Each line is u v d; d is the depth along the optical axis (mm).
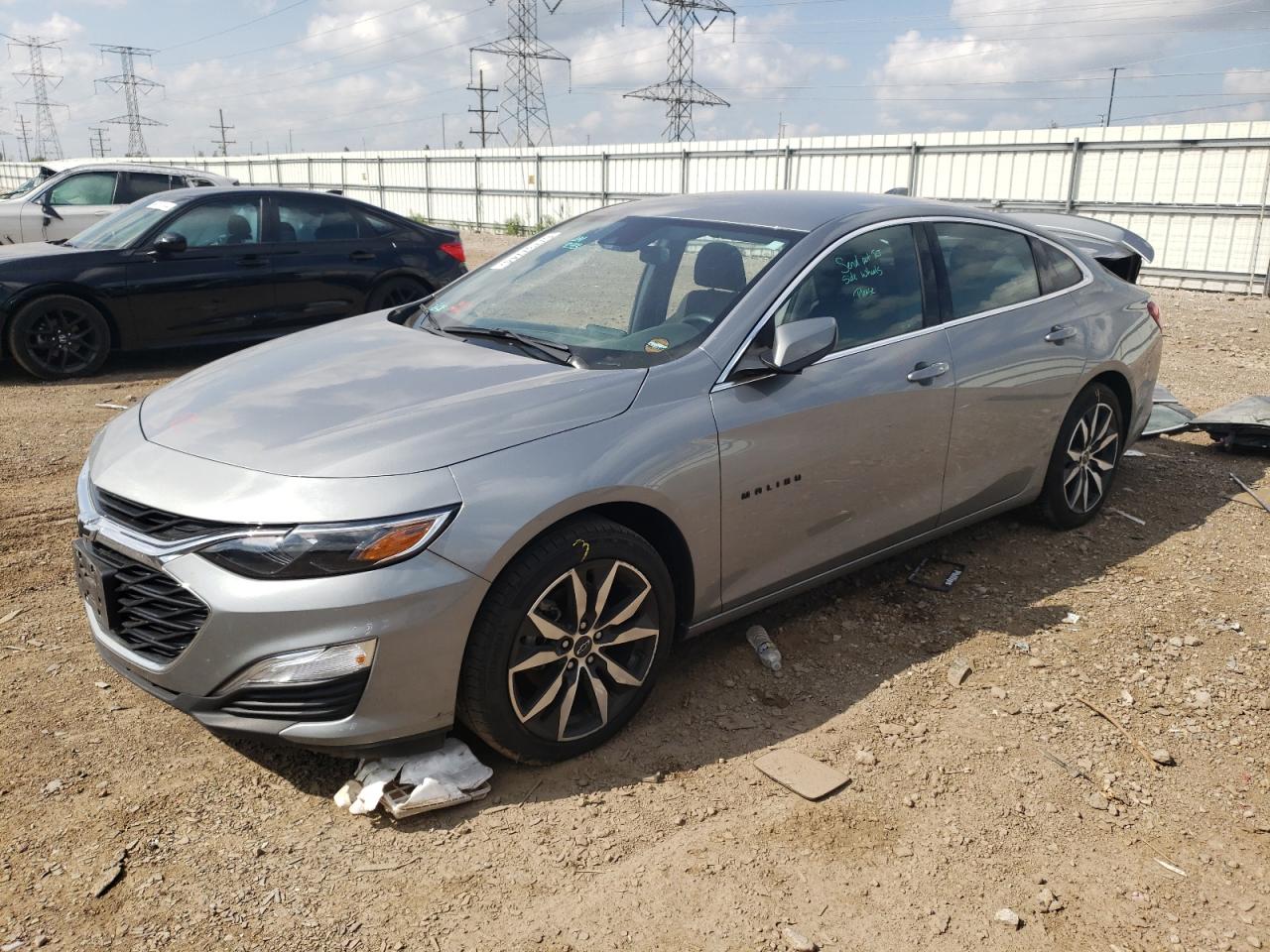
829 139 21625
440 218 33469
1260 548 4742
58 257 8070
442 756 2852
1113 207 17469
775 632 3859
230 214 8711
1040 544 4754
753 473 3271
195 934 2324
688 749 3105
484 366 3270
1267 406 6293
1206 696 3438
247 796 2832
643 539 3014
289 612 2508
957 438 4020
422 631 2590
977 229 4328
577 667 2953
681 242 3836
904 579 4352
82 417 7000
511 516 2680
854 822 2766
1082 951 2338
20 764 2945
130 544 2701
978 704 3387
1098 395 4758
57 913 2373
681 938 2344
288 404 3031
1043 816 2814
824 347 3219
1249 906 2490
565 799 2846
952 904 2473
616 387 3078
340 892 2473
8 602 4008
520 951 2297
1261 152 15523
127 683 3412
